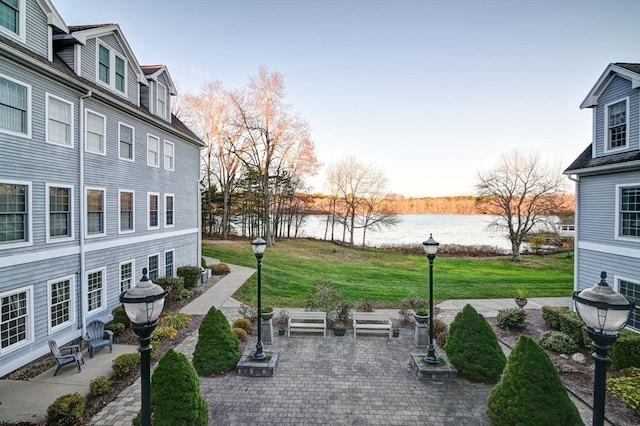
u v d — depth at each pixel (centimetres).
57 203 999
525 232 2894
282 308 1348
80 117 1076
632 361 786
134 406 670
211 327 838
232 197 4009
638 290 992
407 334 1095
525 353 580
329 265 2502
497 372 773
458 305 1427
